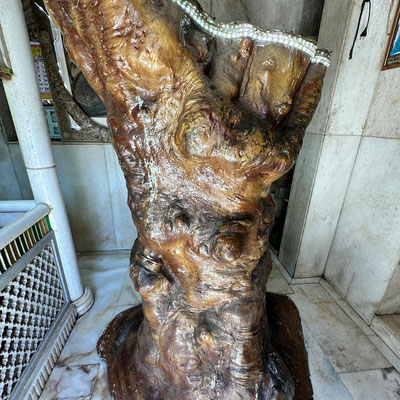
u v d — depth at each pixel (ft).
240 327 3.04
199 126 2.22
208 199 2.80
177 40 2.12
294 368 4.03
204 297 3.03
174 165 2.75
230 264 2.82
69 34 2.43
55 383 4.27
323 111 5.64
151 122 2.62
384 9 4.70
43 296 4.75
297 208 6.79
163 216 2.80
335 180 6.13
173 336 3.17
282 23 6.76
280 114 2.62
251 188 2.65
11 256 3.90
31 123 4.36
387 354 4.86
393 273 4.98
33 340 4.33
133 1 1.94
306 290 6.76
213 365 3.23
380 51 5.00
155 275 3.12
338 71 5.18
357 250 5.91
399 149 4.78
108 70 2.38
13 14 3.80
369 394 4.19
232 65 2.58
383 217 5.18
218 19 6.98
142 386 3.73
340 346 5.07
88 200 7.91
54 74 6.46
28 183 7.79
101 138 7.24
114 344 4.73
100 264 7.85
